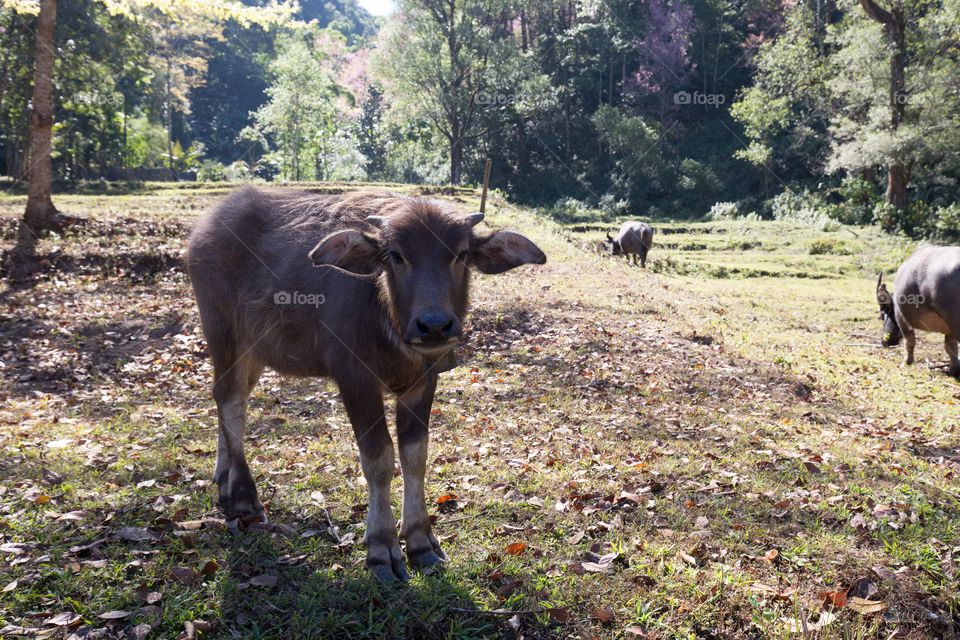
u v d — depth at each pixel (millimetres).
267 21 18375
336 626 3535
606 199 52031
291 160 52031
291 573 4000
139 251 14773
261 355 4629
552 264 18547
